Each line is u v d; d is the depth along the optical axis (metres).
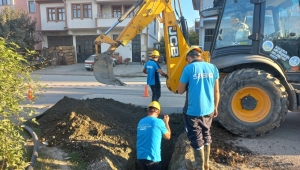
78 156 4.08
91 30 25.92
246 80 4.77
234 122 4.87
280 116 4.79
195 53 3.56
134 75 18.06
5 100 2.91
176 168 3.79
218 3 6.27
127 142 4.64
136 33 6.59
